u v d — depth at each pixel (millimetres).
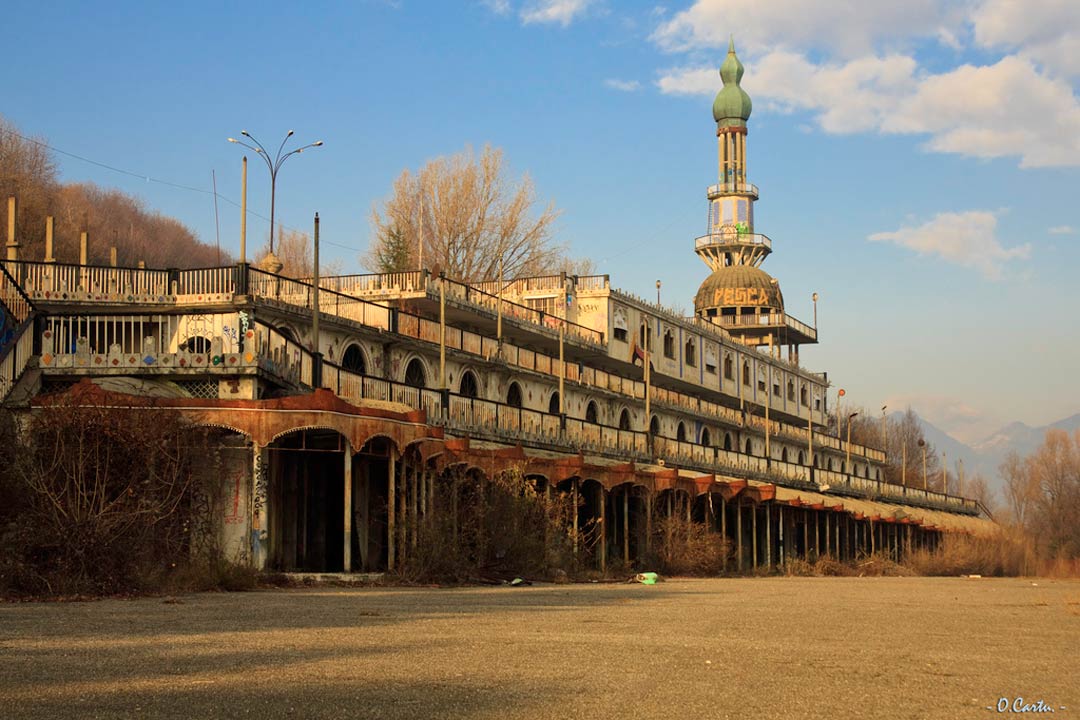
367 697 8938
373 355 40438
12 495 20250
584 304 63375
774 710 8766
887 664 11969
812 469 75125
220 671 10156
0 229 63438
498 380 49406
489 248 78312
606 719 8227
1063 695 10000
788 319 98562
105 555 19531
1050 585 42531
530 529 32938
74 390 21781
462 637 13609
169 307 32781
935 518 83312
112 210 84812
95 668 10188
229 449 25547
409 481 30750
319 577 24953
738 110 107688
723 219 107562
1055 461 118750
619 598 23516
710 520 48188
